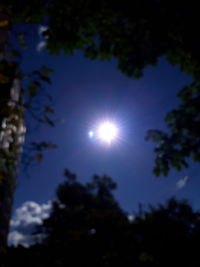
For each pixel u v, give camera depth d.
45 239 30.28
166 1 4.27
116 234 17.70
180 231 17.88
